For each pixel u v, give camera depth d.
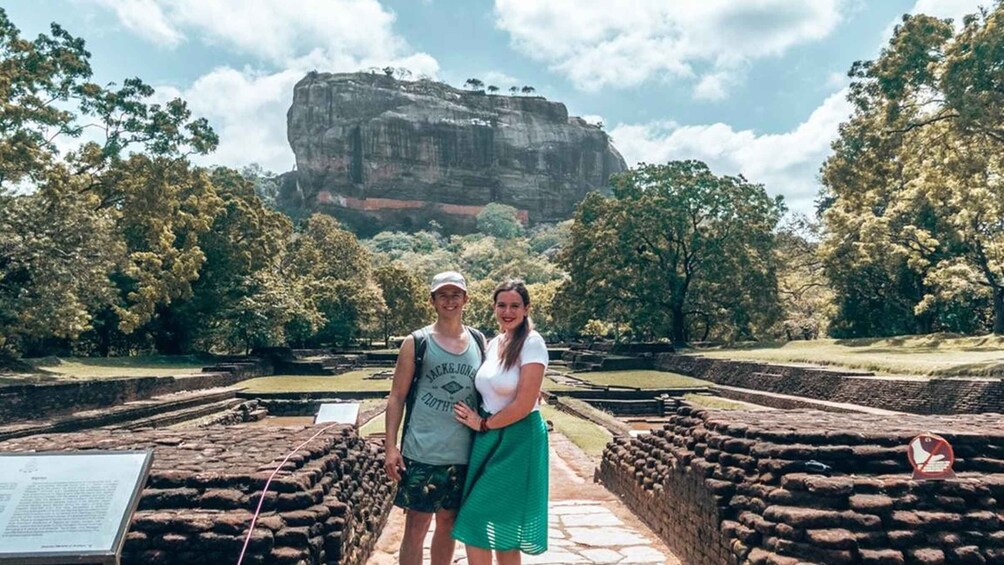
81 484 4.05
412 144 139.12
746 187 39.94
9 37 19.70
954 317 35.34
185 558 4.36
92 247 21.88
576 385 26.86
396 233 129.00
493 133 145.88
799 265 46.31
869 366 21.16
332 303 48.00
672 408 22.31
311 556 4.52
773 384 23.25
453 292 4.28
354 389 24.19
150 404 17.75
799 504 4.79
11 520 3.83
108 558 3.72
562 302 43.09
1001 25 17.61
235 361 32.56
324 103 141.00
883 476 5.01
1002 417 6.82
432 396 4.17
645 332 46.69
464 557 6.33
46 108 20.41
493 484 3.96
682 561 6.23
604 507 8.34
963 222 28.03
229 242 34.78
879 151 20.77
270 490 4.85
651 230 39.78
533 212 146.62
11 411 14.14
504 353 4.10
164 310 34.25
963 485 4.88
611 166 160.00
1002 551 4.55
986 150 20.11
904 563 4.39
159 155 23.80
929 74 19.00
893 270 36.25
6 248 20.52
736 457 5.55
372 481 7.16
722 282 40.19
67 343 32.34
